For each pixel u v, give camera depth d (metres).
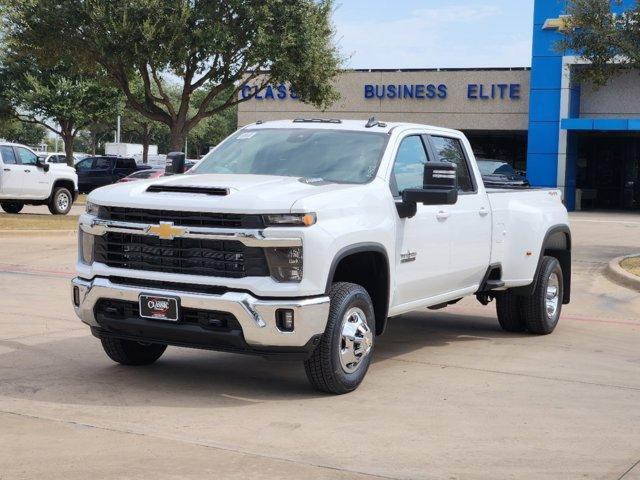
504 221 8.76
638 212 37.94
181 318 6.14
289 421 5.78
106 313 6.49
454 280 8.02
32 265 14.07
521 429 5.74
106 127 70.56
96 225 6.45
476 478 4.77
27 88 46.97
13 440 5.20
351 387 6.55
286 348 6.05
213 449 5.13
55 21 26.78
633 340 9.33
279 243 5.96
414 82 41.72
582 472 4.91
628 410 6.32
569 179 38.66
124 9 25.91
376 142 7.35
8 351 7.70
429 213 7.48
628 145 41.78
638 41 16.39
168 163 7.94
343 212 6.38
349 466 4.90
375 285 6.98
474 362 7.91
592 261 16.55
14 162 24.39
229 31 26.86
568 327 10.12
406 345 8.71
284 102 43.78
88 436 5.32
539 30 38.00
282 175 7.17
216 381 6.87
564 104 37.69
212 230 6.02
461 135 8.47
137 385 6.66
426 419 5.92
